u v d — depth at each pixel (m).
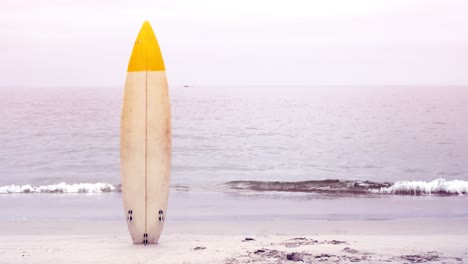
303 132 34.16
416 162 22.56
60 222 10.66
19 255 6.91
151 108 7.95
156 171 7.93
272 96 105.81
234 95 115.56
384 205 13.07
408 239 8.31
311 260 6.36
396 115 46.50
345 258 6.47
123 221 10.80
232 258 6.52
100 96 102.00
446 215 11.71
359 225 10.44
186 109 56.94
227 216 11.59
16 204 13.05
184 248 7.39
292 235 9.30
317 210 12.38
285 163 22.78
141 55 7.98
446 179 18.69
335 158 24.06
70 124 37.22
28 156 23.56
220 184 16.92
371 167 21.66
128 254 6.93
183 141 29.69
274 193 15.06
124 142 7.96
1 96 100.44
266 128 36.47
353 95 111.31
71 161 22.36
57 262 6.44
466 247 7.41
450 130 34.06
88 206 12.79
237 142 29.41
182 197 14.27
